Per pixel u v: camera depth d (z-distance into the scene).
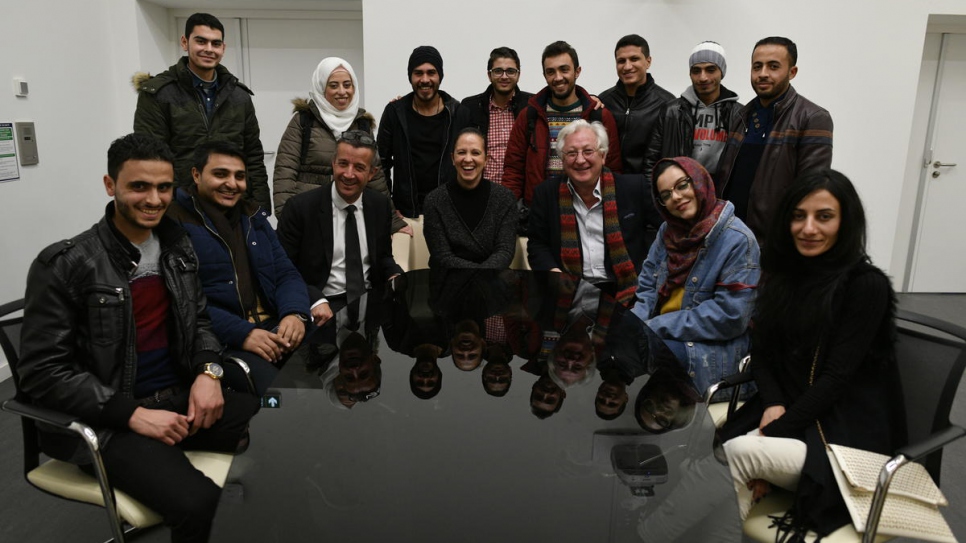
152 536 2.04
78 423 1.42
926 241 5.10
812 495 1.41
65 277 1.56
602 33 4.29
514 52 3.39
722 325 2.05
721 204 2.12
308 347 1.84
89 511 2.18
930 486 1.43
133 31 4.38
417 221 3.36
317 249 2.67
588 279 2.93
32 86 3.42
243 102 3.21
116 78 4.39
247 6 4.72
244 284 2.29
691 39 4.29
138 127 3.01
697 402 1.50
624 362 1.74
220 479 1.56
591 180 2.82
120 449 1.50
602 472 1.18
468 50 4.31
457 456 1.23
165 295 1.78
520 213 3.35
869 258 1.67
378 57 4.32
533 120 3.27
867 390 1.57
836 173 1.63
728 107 3.06
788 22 4.25
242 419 1.70
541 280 2.72
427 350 1.82
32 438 1.62
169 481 1.45
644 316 2.32
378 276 2.82
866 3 4.21
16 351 1.59
